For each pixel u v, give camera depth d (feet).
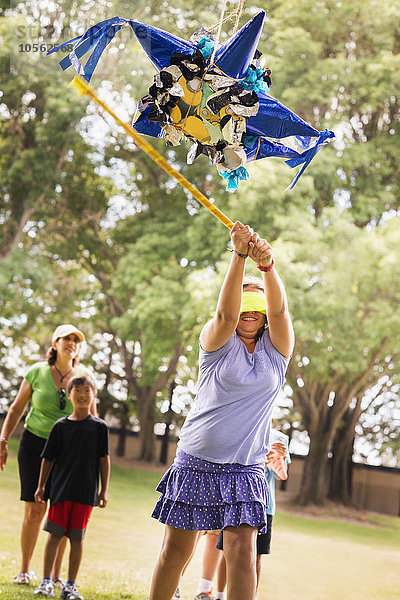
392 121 73.31
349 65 67.05
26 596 18.04
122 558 27.61
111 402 93.30
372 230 65.98
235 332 11.98
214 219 67.41
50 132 67.10
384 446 82.64
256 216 62.75
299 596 27.32
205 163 72.79
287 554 40.19
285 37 66.59
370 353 67.31
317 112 69.31
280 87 67.72
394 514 81.92
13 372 91.35
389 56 67.36
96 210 82.58
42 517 20.20
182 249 73.56
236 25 11.22
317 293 59.41
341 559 41.55
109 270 86.74
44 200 75.87
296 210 62.80
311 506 71.05
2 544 25.66
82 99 63.46
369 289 62.23
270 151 11.53
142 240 74.95
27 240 81.20
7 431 20.67
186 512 11.62
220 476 11.57
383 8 68.54
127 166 83.76
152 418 87.97
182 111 10.85
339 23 69.62
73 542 19.06
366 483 83.76
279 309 11.62
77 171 81.66
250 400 11.54
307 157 11.65
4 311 80.59
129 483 69.51
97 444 19.65
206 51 10.64
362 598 28.40
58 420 19.77
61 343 20.47
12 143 70.79
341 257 61.31
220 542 14.14
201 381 11.90
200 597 19.31
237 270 11.38
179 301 69.31
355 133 74.23
